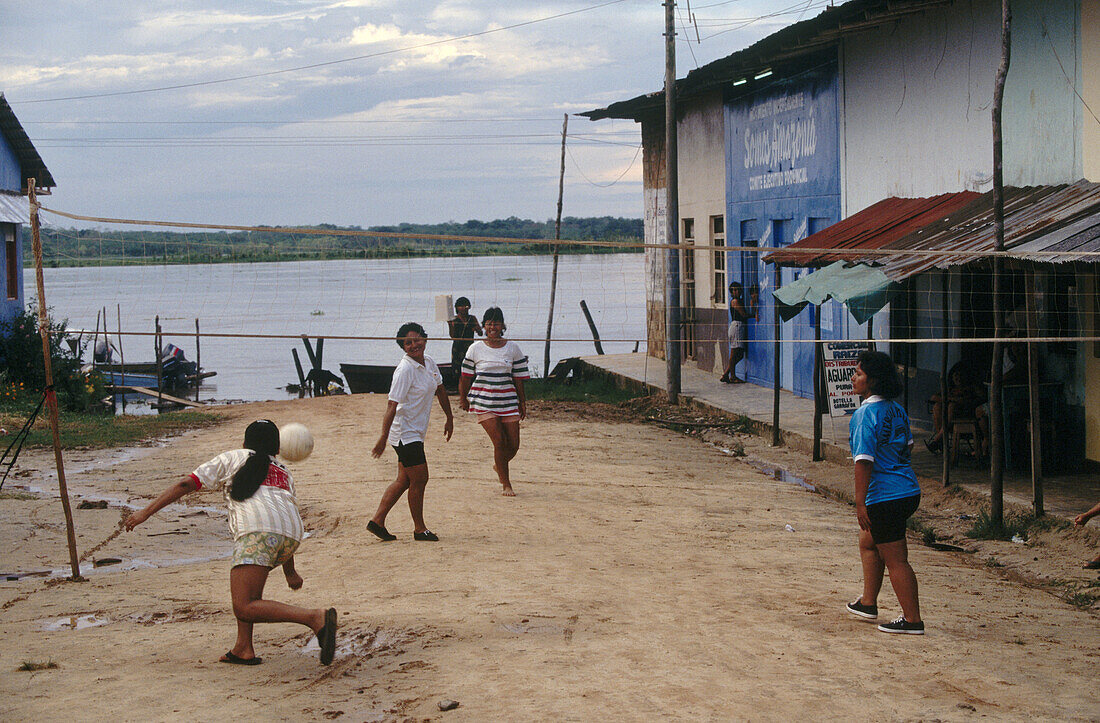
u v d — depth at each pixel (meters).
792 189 18.47
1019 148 12.18
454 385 22.12
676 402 19.09
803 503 11.11
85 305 69.94
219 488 5.68
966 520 10.09
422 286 95.81
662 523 9.75
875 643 5.77
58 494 11.50
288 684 5.09
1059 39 11.38
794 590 7.16
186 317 58.41
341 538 8.96
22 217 22.58
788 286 13.05
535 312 58.81
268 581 7.39
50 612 6.80
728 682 4.95
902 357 14.60
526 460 13.34
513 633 5.81
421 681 5.01
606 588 6.99
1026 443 11.41
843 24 14.66
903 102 14.67
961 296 12.98
